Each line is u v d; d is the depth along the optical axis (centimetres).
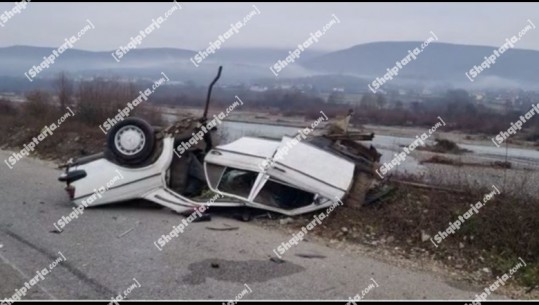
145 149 913
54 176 1319
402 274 656
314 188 870
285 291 571
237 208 904
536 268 684
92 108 2133
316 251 732
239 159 923
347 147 1002
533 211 768
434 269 691
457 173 1054
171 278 598
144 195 916
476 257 722
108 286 568
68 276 594
